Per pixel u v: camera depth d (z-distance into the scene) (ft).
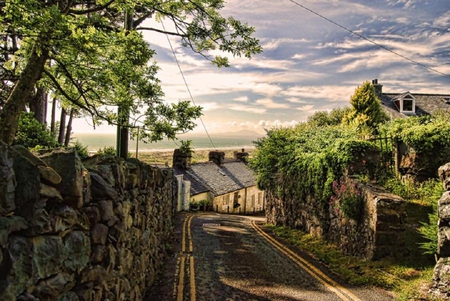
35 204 8.92
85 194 12.23
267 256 35.06
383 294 24.61
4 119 20.51
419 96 108.47
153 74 29.94
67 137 53.78
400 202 31.37
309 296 23.76
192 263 31.01
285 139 63.10
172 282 25.46
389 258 30.66
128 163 19.99
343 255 35.24
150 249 24.88
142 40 24.43
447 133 37.88
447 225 23.71
